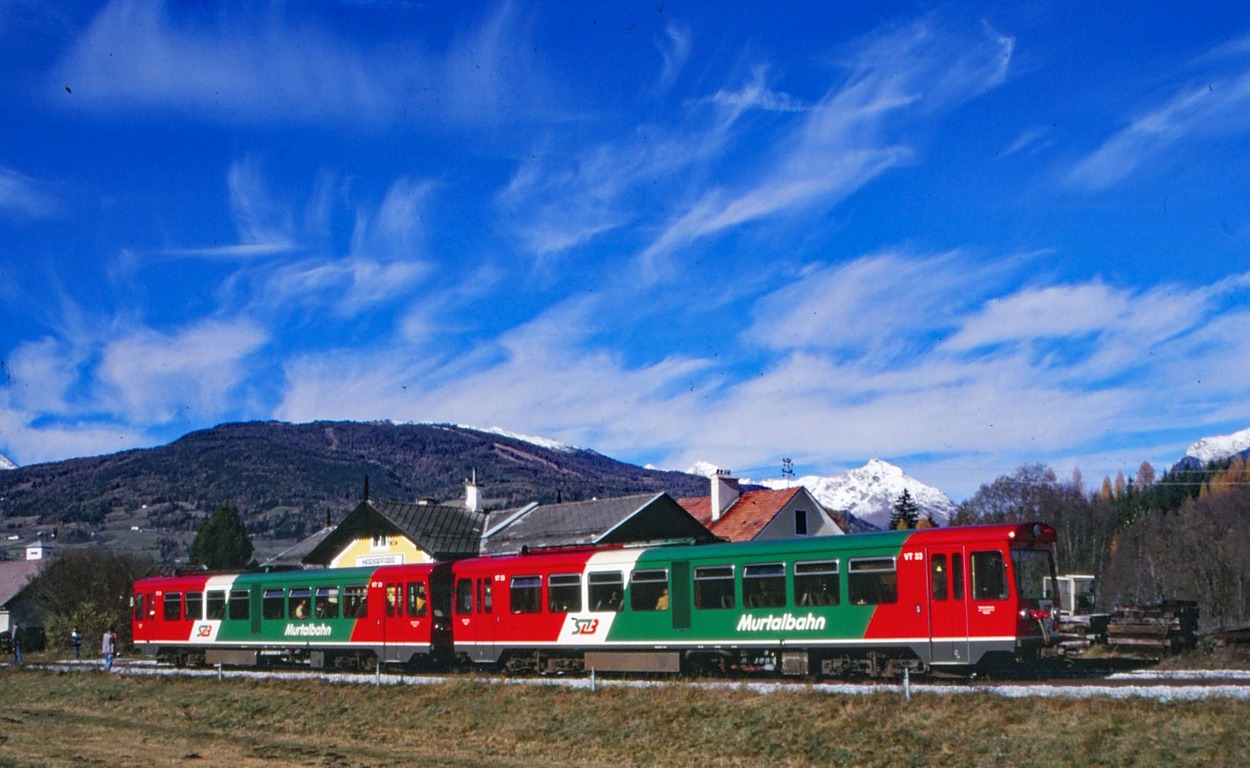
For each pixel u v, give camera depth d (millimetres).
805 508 57594
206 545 108000
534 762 24016
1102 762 19422
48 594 70125
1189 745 19266
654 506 50844
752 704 25297
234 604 42594
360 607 37875
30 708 38375
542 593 32656
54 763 24812
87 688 40906
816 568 27609
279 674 38812
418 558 52125
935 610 25828
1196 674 26156
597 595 31406
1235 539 87438
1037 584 25703
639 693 27828
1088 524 117062
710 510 58625
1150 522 105312
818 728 23266
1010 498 115188
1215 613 83438
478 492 58219
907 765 20812
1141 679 25250
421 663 38469
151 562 76875
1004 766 20062
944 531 26219
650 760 23391
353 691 33344
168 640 45219
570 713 27391
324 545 56062
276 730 30203
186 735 29859
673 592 29875
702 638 29203
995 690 23312
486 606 34062
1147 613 31391
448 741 26938
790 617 27797
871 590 26750
